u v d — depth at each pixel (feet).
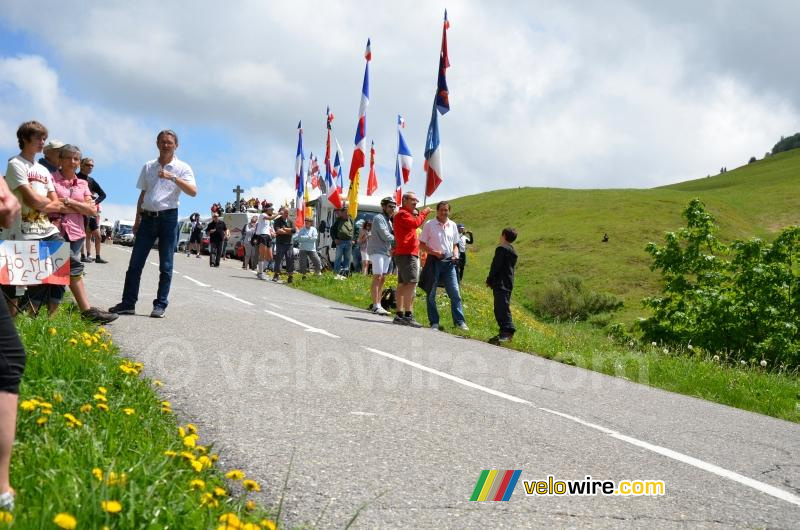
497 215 420.77
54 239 27.35
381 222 51.34
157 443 14.37
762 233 374.02
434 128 64.80
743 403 31.04
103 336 26.27
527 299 240.53
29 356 18.51
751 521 13.98
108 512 9.89
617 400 26.37
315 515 12.39
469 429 19.04
